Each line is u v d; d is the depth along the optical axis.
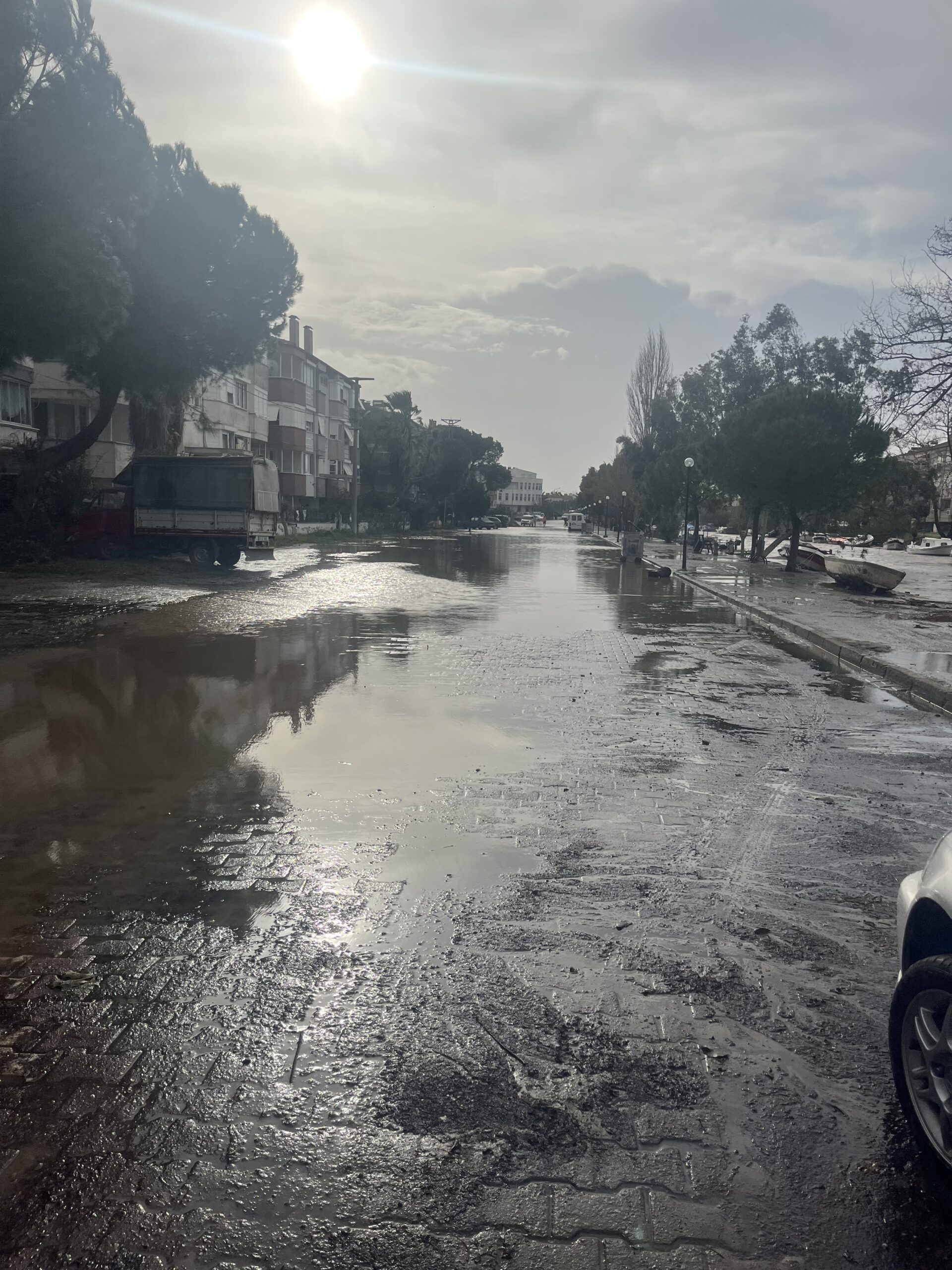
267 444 67.38
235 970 4.05
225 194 29.81
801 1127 3.07
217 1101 3.14
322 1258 2.49
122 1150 2.89
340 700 10.05
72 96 19.06
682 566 39.19
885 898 5.05
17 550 27.97
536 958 4.23
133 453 33.56
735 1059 3.45
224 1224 2.60
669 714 9.88
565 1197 2.72
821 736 9.09
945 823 6.40
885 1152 2.95
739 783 7.24
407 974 4.04
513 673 12.06
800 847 5.82
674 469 61.00
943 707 10.88
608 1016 3.73
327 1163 2.85
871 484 37.78
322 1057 3.40
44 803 6.42
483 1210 2.67
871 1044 3.59
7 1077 3.26
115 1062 3.35
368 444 84.38
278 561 35.44
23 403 35.38
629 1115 3.11
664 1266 2.47
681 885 5.14
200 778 7.04
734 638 17.00
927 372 19.34
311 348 83.00
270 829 5.94
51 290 17.91
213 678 11.19
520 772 7.39
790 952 4.37
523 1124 3.05
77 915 4.62
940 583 35.66
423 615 18.84
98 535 29.95
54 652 12.88
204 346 31.11
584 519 116.94
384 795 6.70
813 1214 2.67
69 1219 2.61
